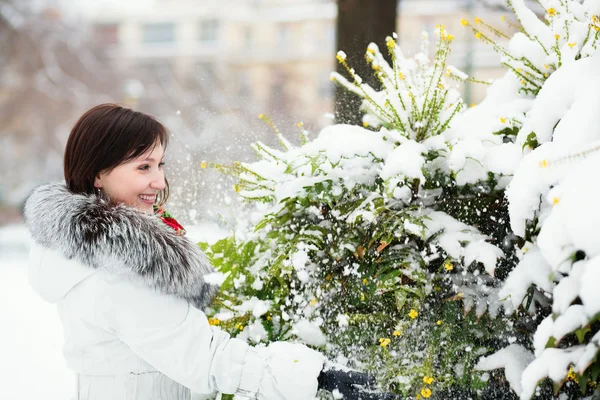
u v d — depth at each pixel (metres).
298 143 2.01
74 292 1.41
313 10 29.83
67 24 23.34
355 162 1.63
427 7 20.83
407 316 1.53
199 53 29.56
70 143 1.49
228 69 28.97
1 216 20.88
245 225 1.87
